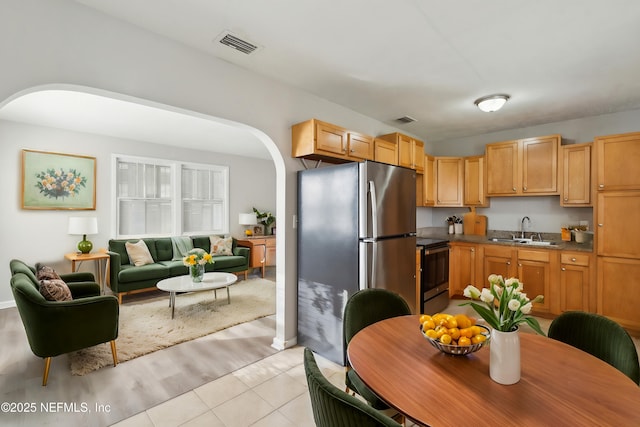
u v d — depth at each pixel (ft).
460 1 5.60
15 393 6.67
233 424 5.78
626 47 7.14
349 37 6.80
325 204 8.56
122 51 6.09
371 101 10.68
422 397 3.09
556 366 3.71
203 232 19.06
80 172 14.23
